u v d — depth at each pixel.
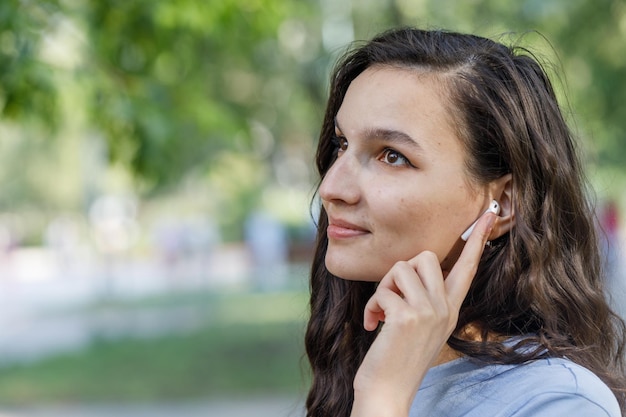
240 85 12.07
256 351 11.93
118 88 5.07
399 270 1.66
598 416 1.56
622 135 8.74
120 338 14.23
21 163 41.03
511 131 1.75
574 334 1.81
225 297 19.39
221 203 28.52
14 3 4.43
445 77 1.74
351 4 9.86
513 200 1.78
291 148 17.77
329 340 2.13
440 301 1.63
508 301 1.80
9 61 4.44
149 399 9.17
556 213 1.83
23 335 15.49
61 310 19.34
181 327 15.03
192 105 5.70
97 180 34.38
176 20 5.63
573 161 1.90
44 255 40.69
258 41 6.92
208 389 9.51
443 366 1.75
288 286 20.53
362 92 1.76
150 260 32.69
